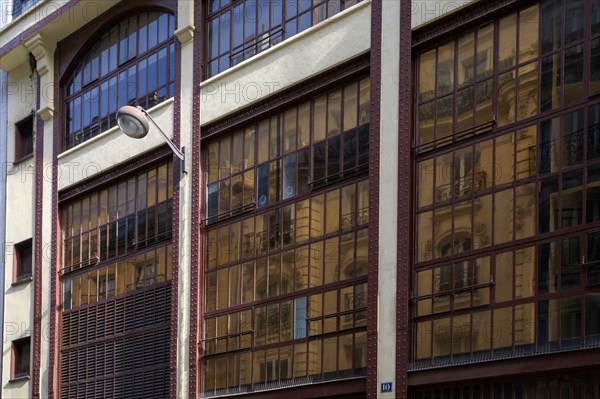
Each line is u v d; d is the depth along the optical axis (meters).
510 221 14.47
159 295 20.91
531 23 14.77
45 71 25.06
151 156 21.72
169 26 22.03
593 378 13.03
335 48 17.61
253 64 19.34
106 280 22.61
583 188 13.67
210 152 20.23
